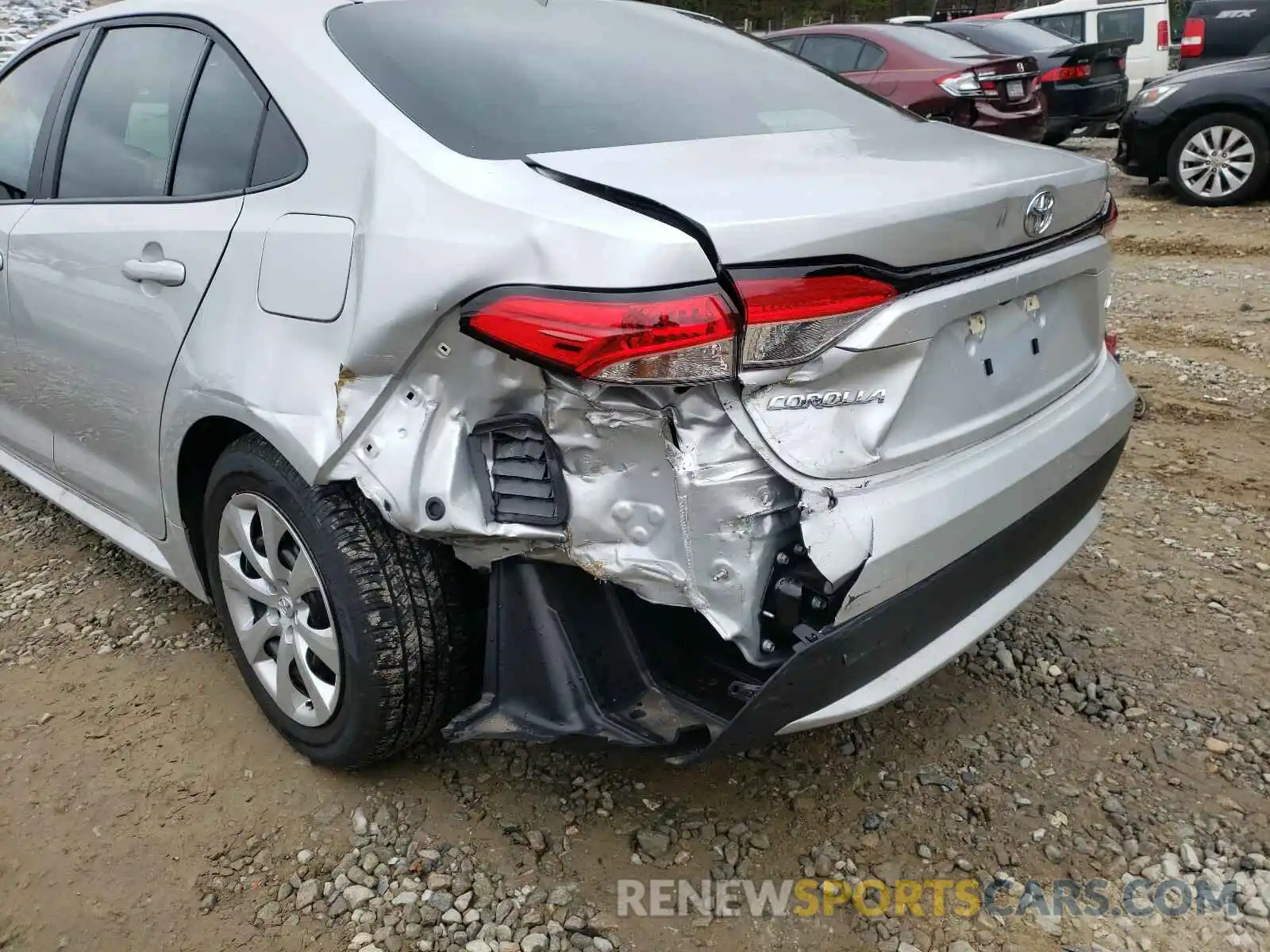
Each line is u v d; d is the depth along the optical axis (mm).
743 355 1601
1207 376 4836
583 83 2244
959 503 1868
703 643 1874
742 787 2330
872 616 1746
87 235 2662
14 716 2584
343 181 2014
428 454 1821
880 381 1752
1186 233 7531
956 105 8500
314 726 2281
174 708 2604
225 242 2227
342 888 2062
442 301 1738
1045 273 2100
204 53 2479
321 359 1969
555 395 1705
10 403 3338
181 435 2367
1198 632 2877
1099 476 2412
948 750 2443
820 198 1703
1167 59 12945
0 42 12117
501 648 1969
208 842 2184
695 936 1954
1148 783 2328
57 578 3279
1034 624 2938
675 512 1673
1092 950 1924
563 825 2219
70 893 2062
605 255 1609
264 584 2318
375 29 2246
